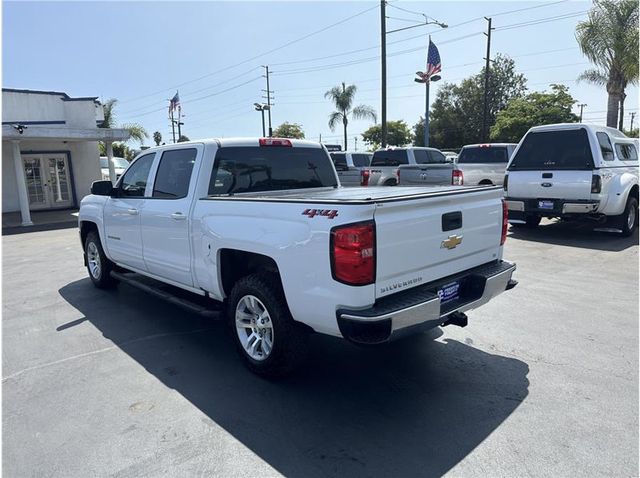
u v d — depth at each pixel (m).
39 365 4.28
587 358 4.15
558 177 9.12
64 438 3.14
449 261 3.77
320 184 5.40
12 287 7.12
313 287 3.28
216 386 3.81
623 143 10.20
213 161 4.54
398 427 3.18
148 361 4.31
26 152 19.67
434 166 11.44
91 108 20.11
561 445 2.93
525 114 38.38
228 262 4.21
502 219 4.37
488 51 30.78
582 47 18.22
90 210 6.57
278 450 2.96
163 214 4.83
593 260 7.70
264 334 3.90
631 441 2.96
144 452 2.97
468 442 2.99
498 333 4.75
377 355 4.31
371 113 40.25
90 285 7.12
